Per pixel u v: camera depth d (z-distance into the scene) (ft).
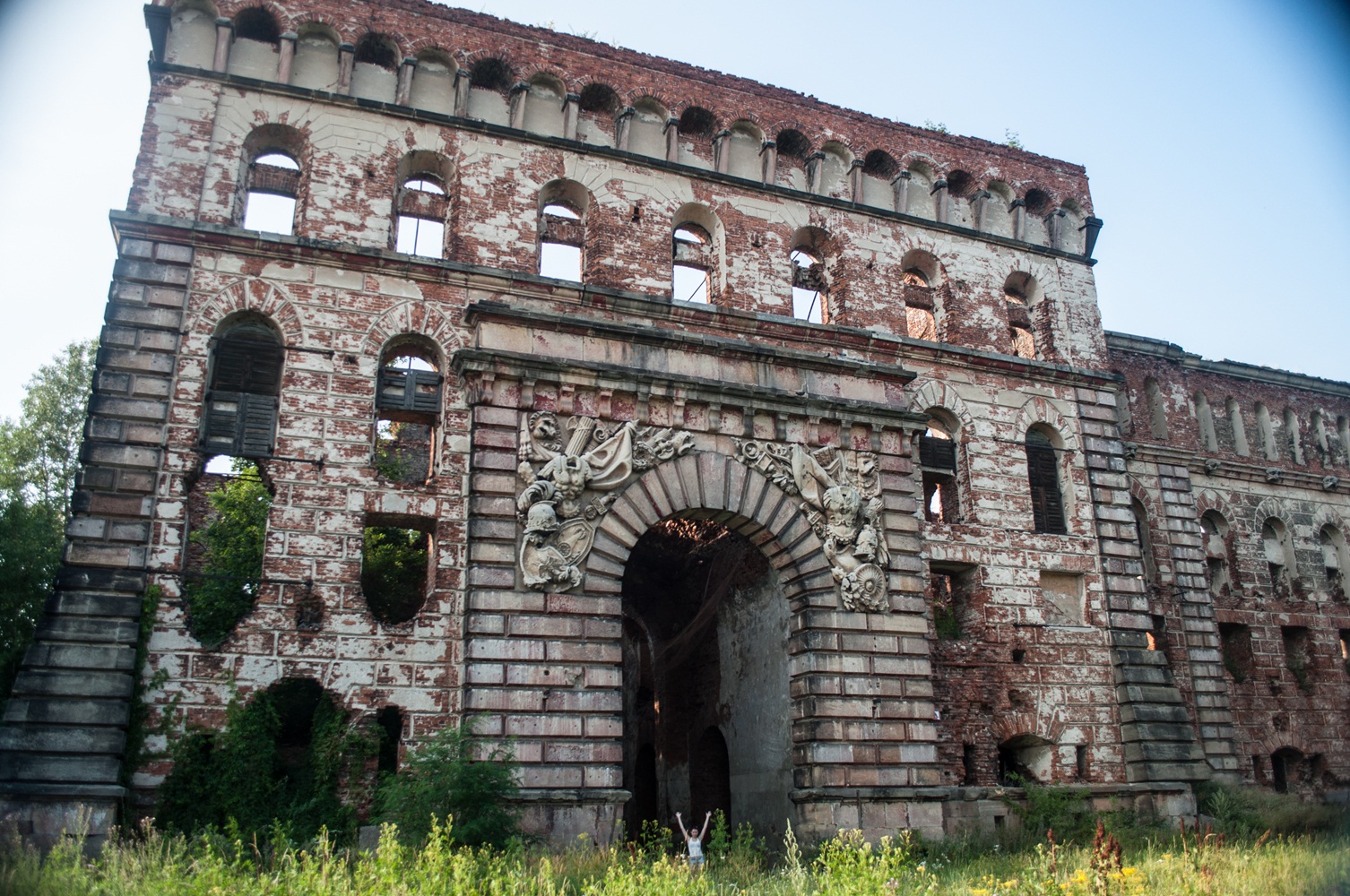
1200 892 53.42
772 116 103.45
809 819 78.79
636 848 70.90
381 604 103.35
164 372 74.28
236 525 101.35
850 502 86.02
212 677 69.10
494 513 75.31
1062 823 87.20
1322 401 143.43
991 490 100.63
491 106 92.73
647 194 95.35
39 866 56.29
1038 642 97.50
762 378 88.48
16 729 63.57
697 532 100.63
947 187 109.60
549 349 81.35
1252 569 128.57
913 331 120.47
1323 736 124.26
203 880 47.11
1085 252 116.37
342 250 80.89
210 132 81.87
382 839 50.39
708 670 101.14
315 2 87.66
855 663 82.94
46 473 118.11
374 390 79.10
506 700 71.46
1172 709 99.04
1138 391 127.03
